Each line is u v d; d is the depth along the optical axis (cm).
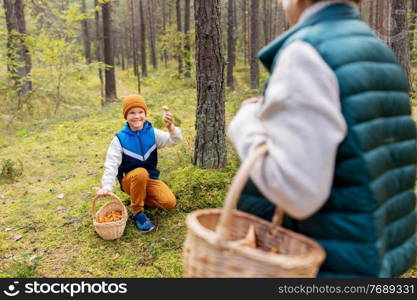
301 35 110
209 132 421
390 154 114
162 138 378
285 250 118
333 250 108
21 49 1226
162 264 310
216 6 389
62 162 585
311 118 98
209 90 411
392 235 118
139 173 353
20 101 1170
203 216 131
